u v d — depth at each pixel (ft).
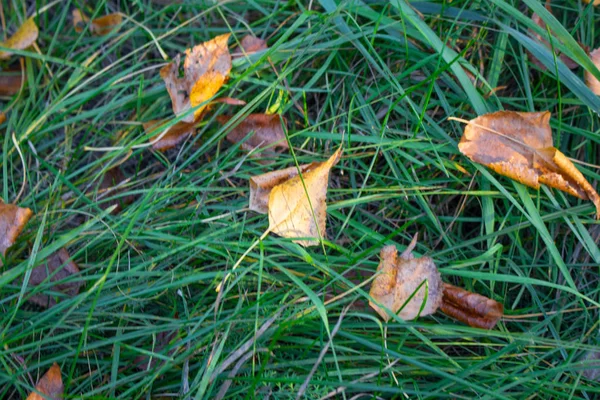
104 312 1.58
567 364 1.52
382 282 1.54
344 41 1.69
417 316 1.53
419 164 1.63
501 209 1.71
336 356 1.54
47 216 1.70
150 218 1.68
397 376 1.58
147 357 1.61
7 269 1.65
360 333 1.60
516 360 1.61
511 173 1.57
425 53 1.72
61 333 1.62
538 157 1.57
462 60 1.63
